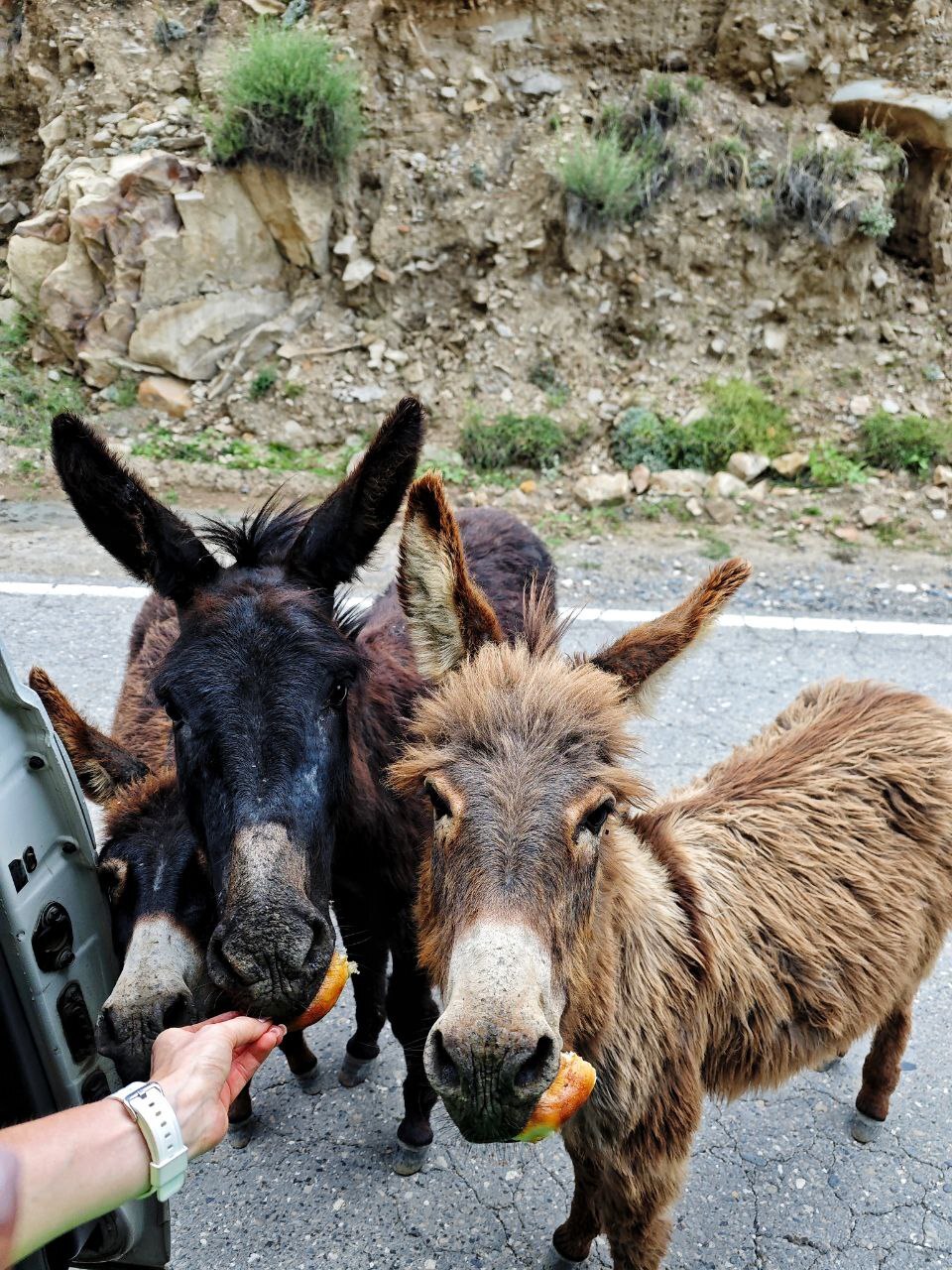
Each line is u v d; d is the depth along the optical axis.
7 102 3.77
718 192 3.36
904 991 1.27
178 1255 1.23
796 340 3.37
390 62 3.47
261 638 1.01
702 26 3.53
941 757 1.29
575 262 3.31
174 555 1.10
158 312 3.20
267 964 0.88
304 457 3.12
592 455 3.15
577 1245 1.19
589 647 2.35
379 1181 1.33
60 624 2.44
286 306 3.35
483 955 0.78
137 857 1.05
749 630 2.48
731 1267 1.21
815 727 1.35
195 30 3.58
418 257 3.33
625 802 0.97
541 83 3.49
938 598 2.62
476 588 1.06
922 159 3.43
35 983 0.74
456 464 3.07
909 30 3.48
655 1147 1.04
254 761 0.95
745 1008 1.12
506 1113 0.78
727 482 3.02
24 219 3.69
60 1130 0.59
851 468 3.08
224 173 3.24
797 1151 1.36
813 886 1.17
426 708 0.98
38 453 3.11
